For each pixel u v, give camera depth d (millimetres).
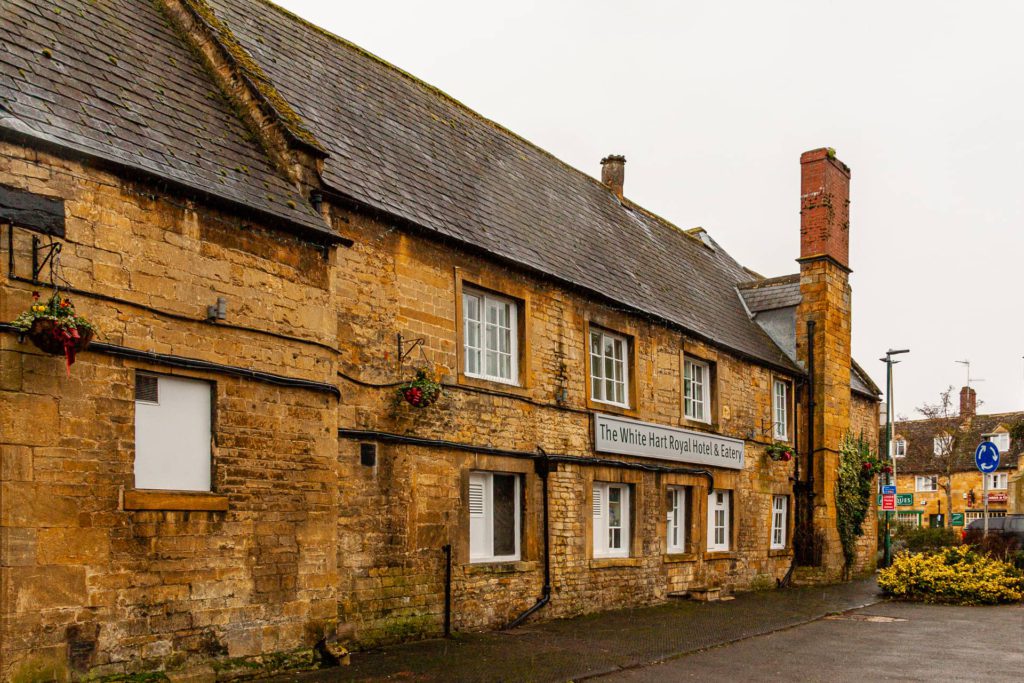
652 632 13031
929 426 61156
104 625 7777
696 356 18844
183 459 8648
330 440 10078
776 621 14641
